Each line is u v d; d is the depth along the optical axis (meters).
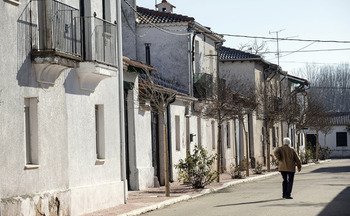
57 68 14.31
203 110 33.91
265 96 40.28
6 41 12.73
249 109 33.75
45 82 14.20
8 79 12.77
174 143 28.62
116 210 16.69
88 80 16.47
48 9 14.16
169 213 16.11
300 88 56.66
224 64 46.94
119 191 18.31
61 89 15.14
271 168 43.28
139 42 33.22
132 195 21.14
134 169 23.27
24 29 13.41
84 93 16.56
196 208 17.09
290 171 18.98
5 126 12.56
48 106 14.41
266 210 15.62
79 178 15.98
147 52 33.19
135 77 23.50
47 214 13.92
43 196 13.77
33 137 13.88
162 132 27.03
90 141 16.83
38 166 13.74
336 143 76.50
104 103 17.97
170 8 38.03
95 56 16.55
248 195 21.00
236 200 19.16
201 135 33.53
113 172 18.31
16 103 13.02
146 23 32.88
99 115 17.92
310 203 17.17
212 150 35.81
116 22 19.02
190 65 32.81
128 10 33.03
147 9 34.19
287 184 19.06
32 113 13.91
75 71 16.03
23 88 13.32
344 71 107.06
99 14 17.83
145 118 24.58
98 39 16.84
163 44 33.09
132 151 23.31
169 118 27.88
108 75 17.05
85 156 16.45
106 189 17.42
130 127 23.36
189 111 31.23
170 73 32.97
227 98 29.94
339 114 78.12
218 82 31.20
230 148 39.88
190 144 31.41
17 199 12.64
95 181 17.00
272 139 51.84
